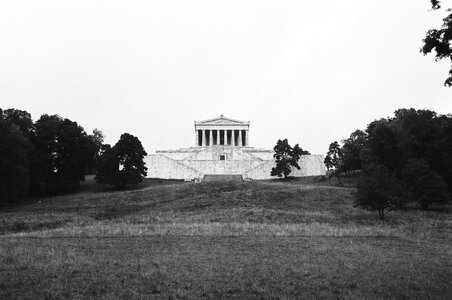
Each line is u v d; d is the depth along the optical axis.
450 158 76.56
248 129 169.88
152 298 18.12
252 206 67.56
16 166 77.25
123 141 98.50
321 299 18.12
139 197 82.31
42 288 19.45
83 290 19.27
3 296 18.16
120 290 19.31
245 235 39.44
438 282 21.22
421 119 83.06
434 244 34.88
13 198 79.56
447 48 20.31
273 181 110.38
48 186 96.88
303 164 120.06
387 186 55.75
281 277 22.08
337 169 105.56
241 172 124.00
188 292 19.11
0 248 31.25
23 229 50.62
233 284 20.52
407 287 20.12
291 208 66.44
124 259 27.02
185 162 124.25
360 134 113.62
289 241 35.59
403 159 84.62
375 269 24.20
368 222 53.84
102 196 85.88
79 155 102.19
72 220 57.62
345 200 72.69
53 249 30.12
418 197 65.56
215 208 66.25
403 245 34.09
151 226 46.41
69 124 105.00
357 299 18.02
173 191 85.81
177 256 28.14
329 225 49.81
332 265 25.33
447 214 61.94
